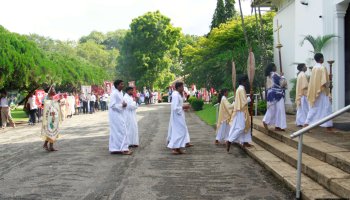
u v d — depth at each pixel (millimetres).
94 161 9367
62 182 7352
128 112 11391
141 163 9039
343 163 6344
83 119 24594
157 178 7555
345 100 12578
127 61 50281
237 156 9719
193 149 10922
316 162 7043
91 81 39812
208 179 7430
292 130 10508
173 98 10133
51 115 11031
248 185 6938
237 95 9969
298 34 15805
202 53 26906
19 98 33031
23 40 24172
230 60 23078
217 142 11781
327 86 9328
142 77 50031
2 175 8039
